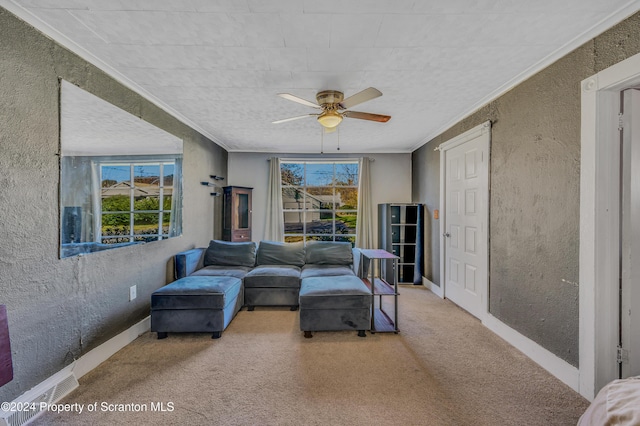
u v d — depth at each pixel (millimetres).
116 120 2303
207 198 4176
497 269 2637
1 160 1482
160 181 2938
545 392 1806
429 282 4234
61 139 1816
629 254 1669
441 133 3857
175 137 3221
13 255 1539
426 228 4398
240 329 2764
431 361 2166
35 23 1615
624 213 1673
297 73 2230
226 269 3518
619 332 1689
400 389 1828
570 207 1862
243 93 2617
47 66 1723
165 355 2258
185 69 2172
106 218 2205
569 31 1688
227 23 1629
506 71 2186
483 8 1501
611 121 1668
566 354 1893
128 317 2469
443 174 3779
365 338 2564
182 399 1735
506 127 2516
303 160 5184
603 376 1689
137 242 2586
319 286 2730
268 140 4398
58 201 1799
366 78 2314
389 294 2682
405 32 1712
